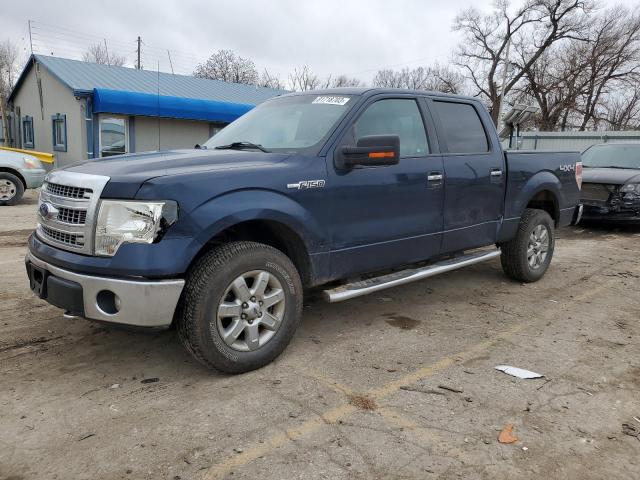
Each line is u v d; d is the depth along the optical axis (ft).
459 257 16.90
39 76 66.39
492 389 11.19
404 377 11.70
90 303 10.34
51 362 12.14
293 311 12.16
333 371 11.94
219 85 74.23
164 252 10.11
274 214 11.48
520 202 18.21
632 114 154.30
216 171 10.98
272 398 10.64
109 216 10.18
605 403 10.70
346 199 12.91
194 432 9.41
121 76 65.31
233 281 11.03
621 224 32.78
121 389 10.94
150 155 12.76
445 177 15.28
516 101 142.72
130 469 8.39
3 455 8.71
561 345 13.75
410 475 8.32
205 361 11.00
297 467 8.46
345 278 13.53
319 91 15.10
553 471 8.49
